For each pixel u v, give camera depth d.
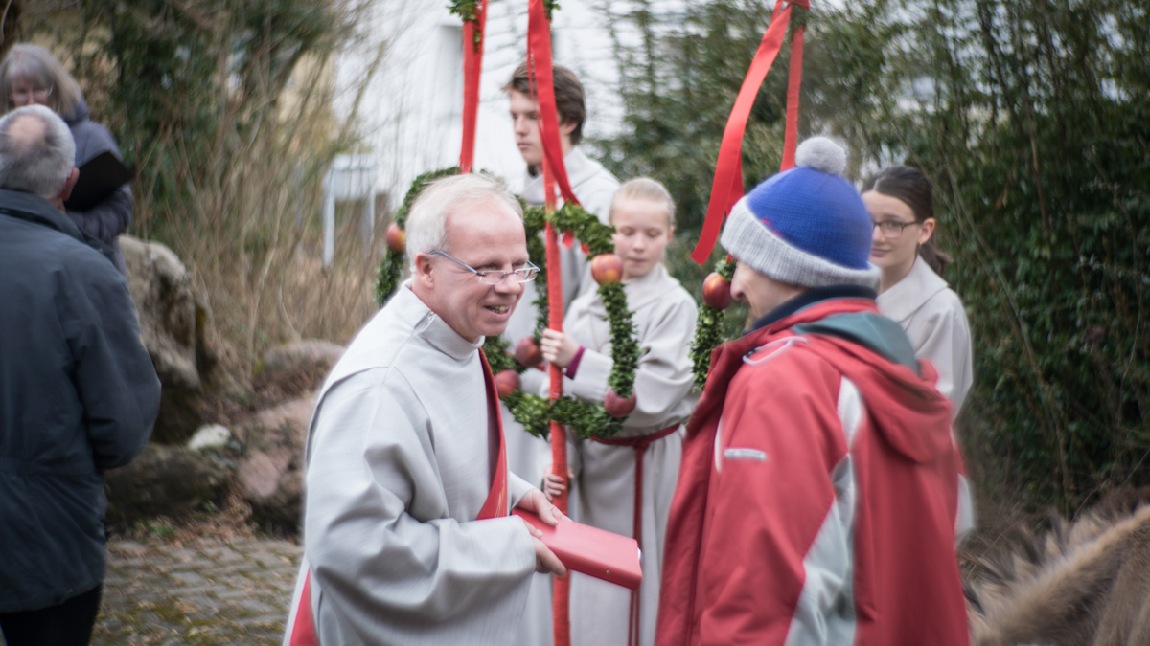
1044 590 2.18
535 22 2.94
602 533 2.24
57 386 2.61
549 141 2.96
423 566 1.87
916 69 4.95
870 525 1.78
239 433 5.25
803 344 1.84
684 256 6.29
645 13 6.53
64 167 2.78
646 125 6.61
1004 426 4.70
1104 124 4.39
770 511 1.70
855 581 1.76
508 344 3.16
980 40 4.61
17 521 2.57
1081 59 4.37
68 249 2.68
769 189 1.98
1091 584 2.15
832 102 5.39
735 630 1.68
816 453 1.73
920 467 1.88
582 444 3.24
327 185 6.96
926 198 3.02
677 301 3.22
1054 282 4.53
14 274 2.62
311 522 1.86
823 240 1.92
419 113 7.02
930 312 3.03
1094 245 4.47
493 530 2.00
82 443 2.67
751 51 6.20
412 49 6.98
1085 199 4.48
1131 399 4.47
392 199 6.84
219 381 5.60
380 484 1.87
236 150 6.45
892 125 5.01
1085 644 2.13
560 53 6.86
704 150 6.30
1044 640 2.16
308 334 6.59
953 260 4.73
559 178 2.97
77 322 2.64
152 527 4.83
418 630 1.90
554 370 3.00
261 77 6.53
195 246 6.27
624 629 3.15
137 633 3.81
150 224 6.29
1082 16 4.33
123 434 2.71
